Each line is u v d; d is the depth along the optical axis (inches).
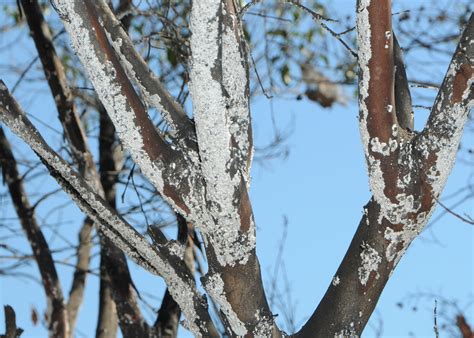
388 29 277.7
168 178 289.7
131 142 287.3
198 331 323.6
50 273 543.2
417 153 289.7
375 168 289.3
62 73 528.1
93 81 282.5
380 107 284.0
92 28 276.2
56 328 533.0
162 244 331.3
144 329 454.6
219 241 295.3
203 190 290.0
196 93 271.6
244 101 280.7
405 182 288.5
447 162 289.0
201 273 486.0
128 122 284.7
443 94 288.8
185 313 325.4
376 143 287.7
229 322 311.0
